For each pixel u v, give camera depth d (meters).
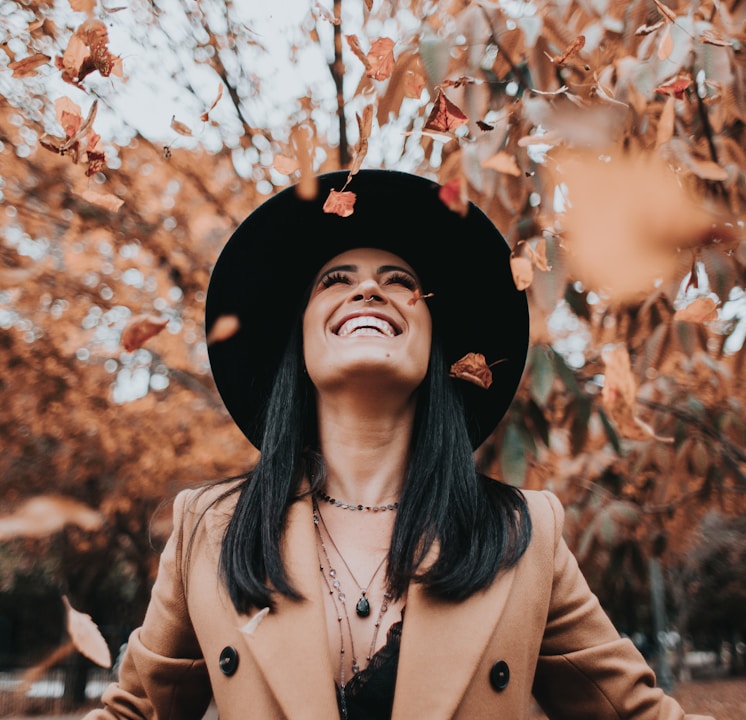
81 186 4.06
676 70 1.47
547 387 1.96
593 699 1.34
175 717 1.38
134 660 1.37
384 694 1.16
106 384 5.38
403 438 1.51
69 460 5.99
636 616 22.31
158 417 5.51
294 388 1.58
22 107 3.73
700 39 1.49
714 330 2.19
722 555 19.11
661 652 14.52
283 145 4.03
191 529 1.43
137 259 4.54
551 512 1.45
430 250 1.74
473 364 1.56
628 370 1.38
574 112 1.48
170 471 5.69
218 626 1.25
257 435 1.79
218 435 5.53
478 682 1.19
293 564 1.27
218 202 4.45
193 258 4.54
